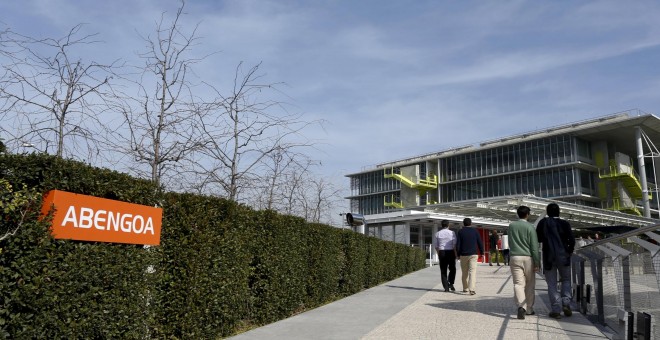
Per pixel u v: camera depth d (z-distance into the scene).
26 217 4.10
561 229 8.59
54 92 7.08
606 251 7.33
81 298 4.59
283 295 9.02
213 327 6.95
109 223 5.02
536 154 73.44
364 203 96.19
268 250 8.60
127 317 5.21
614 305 7.11
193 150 8.70
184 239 6.33
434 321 8.41
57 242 4.38
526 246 8.59
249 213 8.00
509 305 10.17
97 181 4.92
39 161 4.30
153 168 8.26
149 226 5.64
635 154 79.00
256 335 7.29
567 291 8.68
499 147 78.12
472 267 12.38
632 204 69.75
